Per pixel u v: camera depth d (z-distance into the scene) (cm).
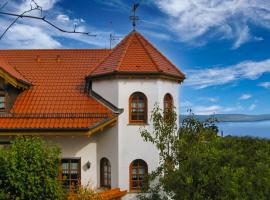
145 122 2136
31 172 1292
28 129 1986
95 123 2014
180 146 1417
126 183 2098
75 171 2133
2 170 1280
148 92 2142
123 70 2122
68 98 2228
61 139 2122
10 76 2091
